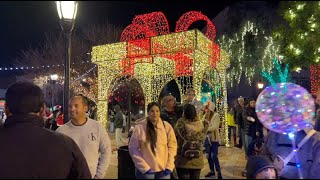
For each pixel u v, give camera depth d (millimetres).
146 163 4422
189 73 14125
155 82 16141
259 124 8383
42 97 2865
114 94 28188
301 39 10422
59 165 2590
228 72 18422
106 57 12039
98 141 4301
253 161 3451
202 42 10531
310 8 9992
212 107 7680
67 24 5223
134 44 11328
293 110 3449
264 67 15969
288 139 4195
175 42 10430
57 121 10938
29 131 2645
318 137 5062
